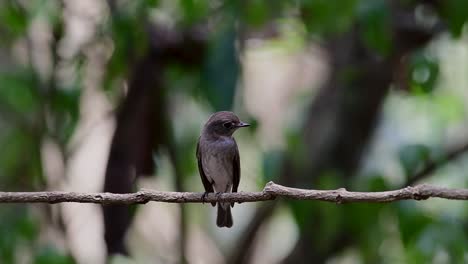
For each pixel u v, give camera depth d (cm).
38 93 1237
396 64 1235
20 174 1314
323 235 1223
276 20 1174
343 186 1224
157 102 1209
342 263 1648
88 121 1542
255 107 1678
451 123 1488
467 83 1464
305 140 1343
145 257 1469
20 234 1159
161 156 1272
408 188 707
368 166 1462
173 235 1510
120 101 1255
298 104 1450
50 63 1244
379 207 1149
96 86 1260
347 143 1327
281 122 1539
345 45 1288
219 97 1077
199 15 1116
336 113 1330
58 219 1284
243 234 1399
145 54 1155
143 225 1555
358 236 1214
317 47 1295
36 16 1126
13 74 1236
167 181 1398
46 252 1115
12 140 1325
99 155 1639
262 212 1384
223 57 1074
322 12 1049
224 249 1667
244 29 1135
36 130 1259
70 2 1306
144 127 1173
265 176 1160
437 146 1177
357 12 1065
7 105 1264
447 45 1419
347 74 1248
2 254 1148
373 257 1209
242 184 1429
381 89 1300
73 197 768
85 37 1277
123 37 1113
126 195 775
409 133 1573
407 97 1403
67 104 1222
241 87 1153
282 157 1241
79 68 1209
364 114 1320
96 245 1576
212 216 1688
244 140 1438
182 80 1290
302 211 1185
